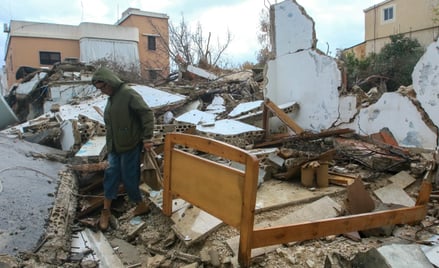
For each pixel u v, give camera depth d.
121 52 26.02
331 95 7.05
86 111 8.23
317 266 2.76
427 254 2.64
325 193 4.26
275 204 3.92
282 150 5.25
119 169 3.94
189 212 3.78
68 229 3.76
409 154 5.16
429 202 3.93
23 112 16.41
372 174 4.83
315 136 6.12
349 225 3.00
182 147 5.79
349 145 5.78
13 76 25.42
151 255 3.45
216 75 15.77
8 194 3.82
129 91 3.75
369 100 6.49
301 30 7.57
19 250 2.98
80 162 5.34
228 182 2.82
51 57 25.69
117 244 3.69
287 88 8.16
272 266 2.81
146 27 29.50
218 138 6.16
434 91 5.33
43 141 6.90
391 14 20.66
